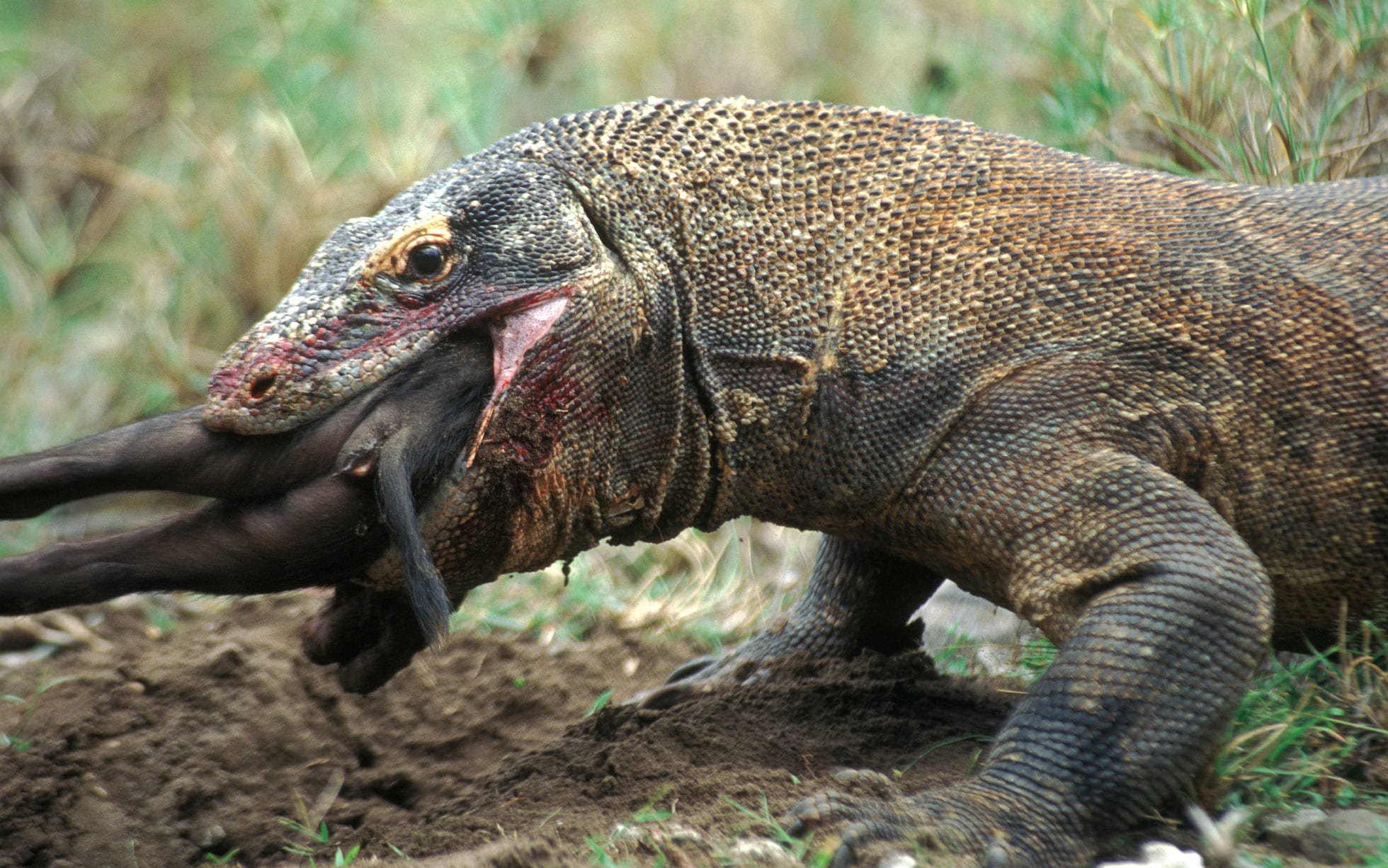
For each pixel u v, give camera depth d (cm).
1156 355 959
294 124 2098
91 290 2186
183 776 1192
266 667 1306
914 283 968
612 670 1400
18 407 1959
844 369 966
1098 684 862
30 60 2531
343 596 996
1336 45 1428
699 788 966
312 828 1153
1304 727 957
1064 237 977
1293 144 1345
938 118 1027
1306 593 1016
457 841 967
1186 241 988
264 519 870
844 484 982
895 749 1046
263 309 1977
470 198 922
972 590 1007
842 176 988
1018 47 1897
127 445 854
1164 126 1440
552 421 912
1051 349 954
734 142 989
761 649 1215
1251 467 974
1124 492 909
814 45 2381
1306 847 852
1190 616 872
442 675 1351
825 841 814
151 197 2134
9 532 1703
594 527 968
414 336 892
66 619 1473
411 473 871
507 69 2241
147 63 2505
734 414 970
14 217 2223
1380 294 988
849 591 1192
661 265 956
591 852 850
